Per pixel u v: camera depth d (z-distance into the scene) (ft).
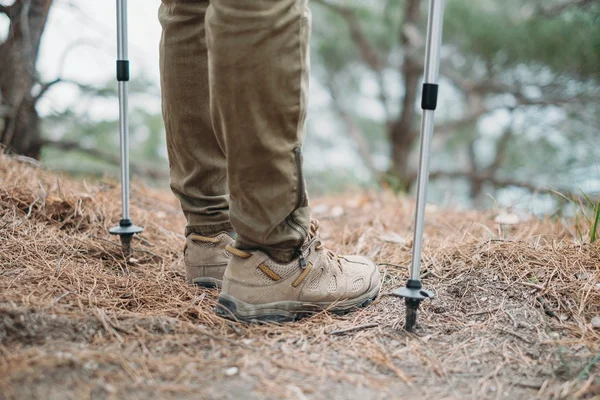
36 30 9.86
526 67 19.48
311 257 4.75
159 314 4.63
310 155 27.66
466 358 4.11
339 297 4.92
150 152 22.02
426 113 4.18
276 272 4.56
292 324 4.66
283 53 3.84
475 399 3.57
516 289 5.18
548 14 16.66
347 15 22.02
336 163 27.04
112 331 4.14
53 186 7.64
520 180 21.22
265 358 3.97
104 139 15.60
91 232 6.70
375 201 11.00
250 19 3.72
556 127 20.15
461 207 10.02
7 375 3.42
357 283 5.06
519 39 17.69
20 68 9.78
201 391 3.48
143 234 7.14
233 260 4.62
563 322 4.71
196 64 4.98
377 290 5.32
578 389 3.66
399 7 21.66
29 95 10.06
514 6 18.17
